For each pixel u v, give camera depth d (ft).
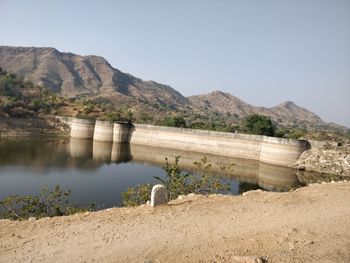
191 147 258.16
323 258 29.84
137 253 29.14
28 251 29.07
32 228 34.45
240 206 44.14
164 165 200.23
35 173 156.87
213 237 33.19
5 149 219.61
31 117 338.95
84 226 35.22
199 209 41.91
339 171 188.85
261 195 50.83
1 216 65.36
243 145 233.76
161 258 28.40
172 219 37.88
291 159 207.51
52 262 27.25
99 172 169.58
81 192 128.16
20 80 500.33
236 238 33.22
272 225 37.40
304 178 179.73
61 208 72.90
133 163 203.72
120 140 287.07
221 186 74.59
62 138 303.07
